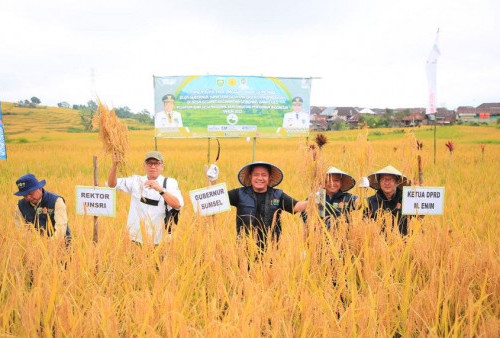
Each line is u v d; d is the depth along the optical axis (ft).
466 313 11.80
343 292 13.48
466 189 40.50
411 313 11.66
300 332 11.18
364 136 19.03
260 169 17.30
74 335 10.61
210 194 16.89
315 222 15.93
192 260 15.21
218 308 12.43
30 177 16.58
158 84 45.93
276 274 13.51
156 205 17.85
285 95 47.01
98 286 13.15
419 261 15.17
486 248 15.70
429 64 48.78
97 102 17.54
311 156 15.96
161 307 11.58
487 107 276.82
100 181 43.91
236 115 46.68
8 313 11.12
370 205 19.12
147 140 121.08
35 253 14.03
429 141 106.73
